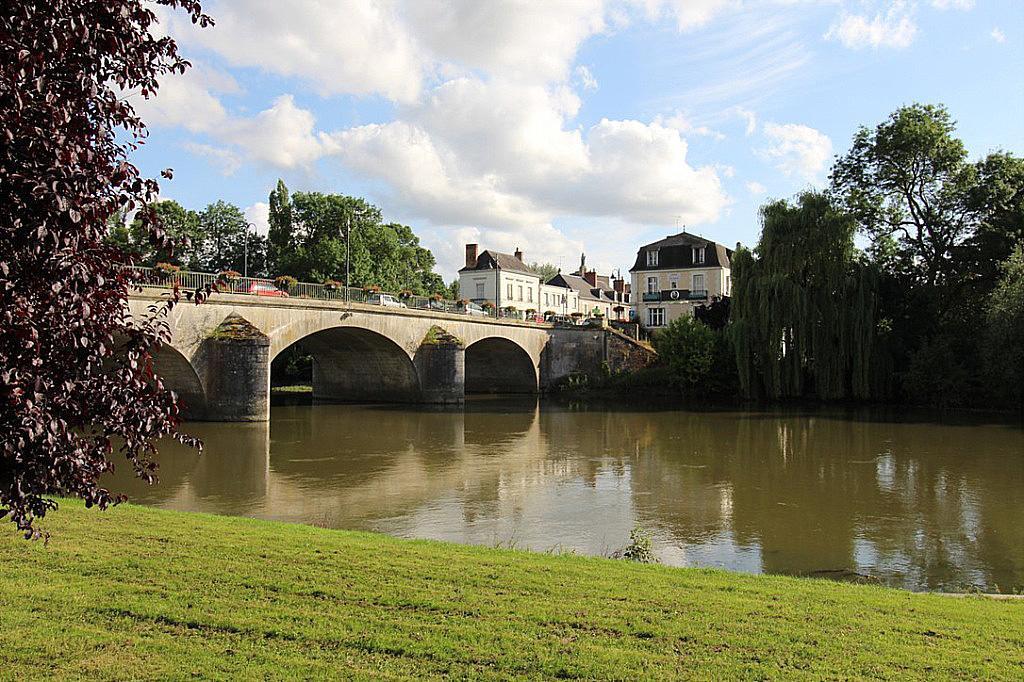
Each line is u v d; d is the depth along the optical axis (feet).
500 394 192.65
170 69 18.10
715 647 22.59
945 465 81.51
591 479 72.79
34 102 14.85
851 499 64.03
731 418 129.29
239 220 252.21
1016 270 128.98
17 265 14.78
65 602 24.71
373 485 68.64
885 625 24.93
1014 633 24.58
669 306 244.22
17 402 14.85
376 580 27.91
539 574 29.66
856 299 146.92
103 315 16.92
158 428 17.85
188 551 30.96
